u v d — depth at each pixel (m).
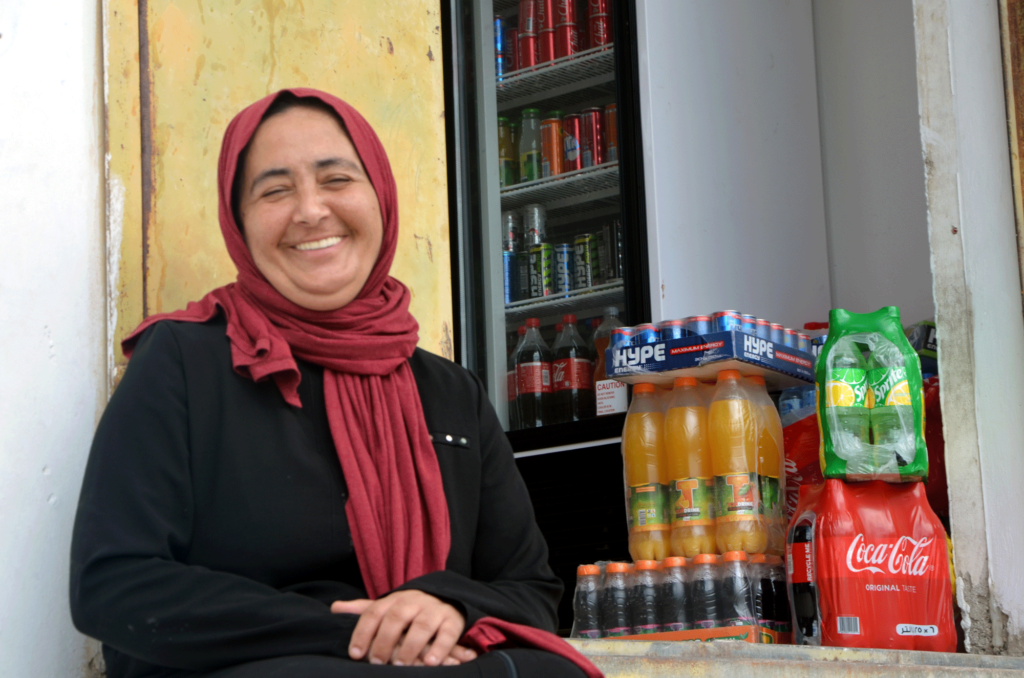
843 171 3.60
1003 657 1.85
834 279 3.57
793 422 2.55
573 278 3.46
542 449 3.20
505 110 3.67
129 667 1.08
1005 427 2.19
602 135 3.44
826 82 3.67
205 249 1.65
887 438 2.07
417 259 2.10
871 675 1.63
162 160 1.61
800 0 3.68
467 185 3.54
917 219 3.40
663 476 2.44
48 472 1.38
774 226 3.50
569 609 3.03
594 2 3.48
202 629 0.97
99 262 1.50
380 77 2.08
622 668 1.74
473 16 3.61
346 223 1.29
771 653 1.80
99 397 1.46
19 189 1.41
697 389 2.41
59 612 1.36
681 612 2.22
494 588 1.17
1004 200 2.27
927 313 3.33
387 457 1.23
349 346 1.25
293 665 0.92
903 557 2.02
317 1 1.95
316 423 1.22
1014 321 2.22
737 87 3.52
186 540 1.10
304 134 1.29
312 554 1.14
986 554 2.16
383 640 0.98
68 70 1.50
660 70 3.27
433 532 1.22
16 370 1.36
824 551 2.04
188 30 1.69
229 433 1.15
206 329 1.22
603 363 3.29
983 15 2.35
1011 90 2.29
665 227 3.16
